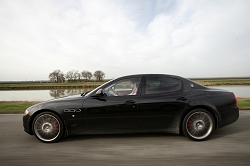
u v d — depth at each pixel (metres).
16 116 6.98
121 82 4.20
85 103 3.97
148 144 3.75
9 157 3.20
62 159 3.10
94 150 3.48
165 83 4.19
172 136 4.24
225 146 3.58
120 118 3.96
